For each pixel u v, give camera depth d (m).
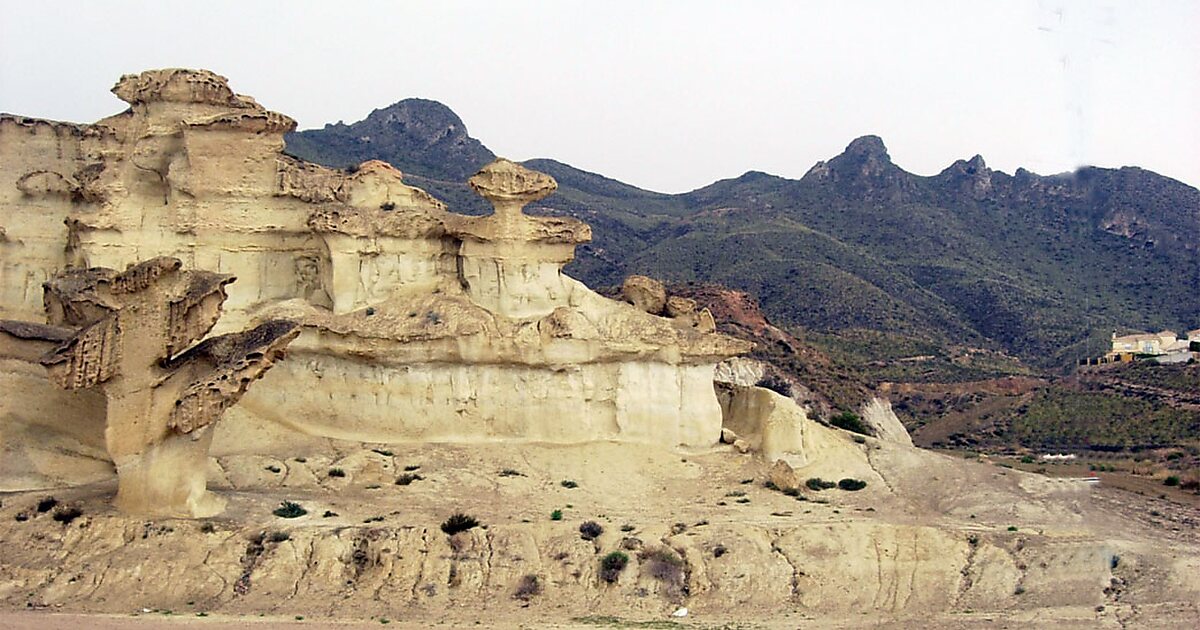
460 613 34.84
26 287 54.53
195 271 40.25
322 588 35.94
